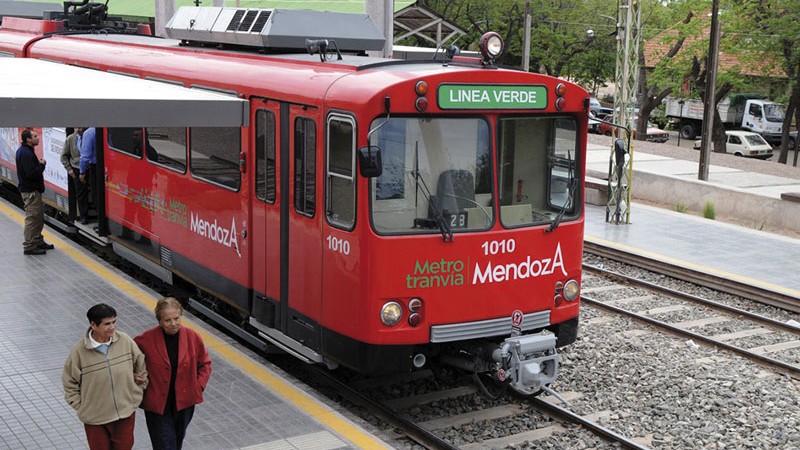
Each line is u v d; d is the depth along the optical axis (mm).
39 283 11383
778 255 15586
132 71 11664
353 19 10172
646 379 9391
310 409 7590
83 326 9711
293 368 9367
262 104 8672
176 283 11312
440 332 7609
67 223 15227
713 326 11641
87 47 13414
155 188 11234
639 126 44344
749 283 13125
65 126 6488
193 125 7062
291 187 8234
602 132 42312
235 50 10422
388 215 7363
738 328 11586
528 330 8211
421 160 7461
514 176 7965
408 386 8883
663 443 7855
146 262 11703
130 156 11922
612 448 7652
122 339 5488
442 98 7410
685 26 38250
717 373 9703
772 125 45844
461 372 8844
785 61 34812
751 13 34875
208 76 9797
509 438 7773
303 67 8586
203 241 10055
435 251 7516
